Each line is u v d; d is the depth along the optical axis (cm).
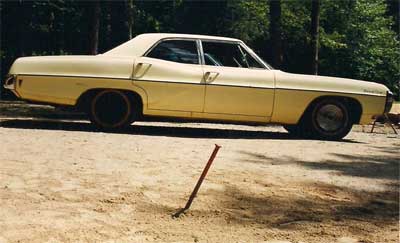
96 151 607
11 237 338
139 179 490
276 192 480
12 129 775
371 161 662
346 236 379
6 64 2230
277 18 1577
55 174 491
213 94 799
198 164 567
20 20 2130
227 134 881
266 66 842
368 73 2975
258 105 816
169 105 792
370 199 481
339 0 2770
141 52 799
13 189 438
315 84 838
